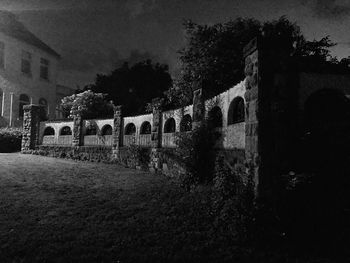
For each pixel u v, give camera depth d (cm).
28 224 535
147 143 1188
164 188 812
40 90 2478
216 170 724
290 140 598
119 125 1320
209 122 801
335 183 539
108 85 2541
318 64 711
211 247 458
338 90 698
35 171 993
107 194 754
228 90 716
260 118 541
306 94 684
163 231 522
